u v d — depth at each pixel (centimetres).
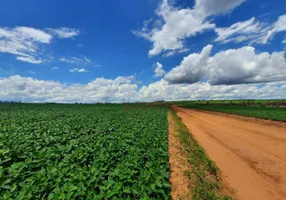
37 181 509
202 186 671
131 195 521
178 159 937
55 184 501
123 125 1596
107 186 500
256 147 1265
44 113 2666
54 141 946
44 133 1064
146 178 561
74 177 522
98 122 1781
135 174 639
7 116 2048
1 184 464
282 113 3581
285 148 1237
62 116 2317
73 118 1994
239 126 2303
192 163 898
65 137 1014
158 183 544
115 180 570
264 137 1608
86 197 473
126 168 621
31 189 458
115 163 723
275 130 1977
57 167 625
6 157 639
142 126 1560
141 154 820
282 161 977
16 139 901
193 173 780
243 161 971
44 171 568
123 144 930
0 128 1183
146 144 996
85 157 709
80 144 890
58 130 1198
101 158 702
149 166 671
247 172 824
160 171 645
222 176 774
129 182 555
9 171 533
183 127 2098
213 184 689
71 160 679
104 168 612
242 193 643
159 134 1278
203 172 796
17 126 1312
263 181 738
